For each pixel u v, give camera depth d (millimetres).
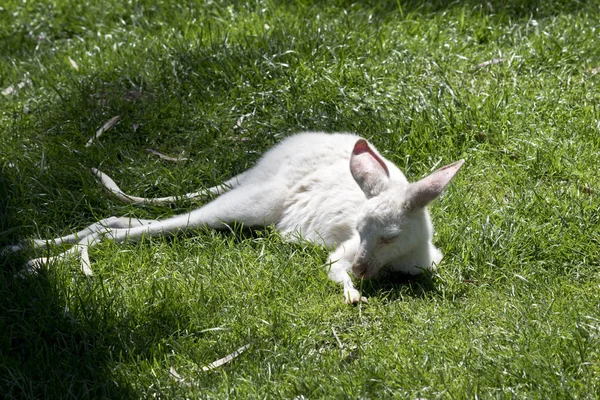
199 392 7227
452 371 7234
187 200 10188
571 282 8461
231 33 13172
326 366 7461
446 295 8461
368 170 8555
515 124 10789
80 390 7312
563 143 10375
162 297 8375
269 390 7195
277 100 11523
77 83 12320
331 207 9227
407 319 8086
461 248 9008
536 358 7195
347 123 11008
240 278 8703
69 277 8719
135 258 9156
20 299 8305
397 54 12195
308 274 8773
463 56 12258
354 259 8438
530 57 12141
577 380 7043
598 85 11508
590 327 7527
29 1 15219
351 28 12883
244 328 8023
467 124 10773
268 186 9641
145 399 7227
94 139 11102
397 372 7289
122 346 7832
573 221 9211
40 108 12102
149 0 14695
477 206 9625
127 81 12406
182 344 7855
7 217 9750
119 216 10039
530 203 9492
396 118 10898
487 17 13133
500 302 8203
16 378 7355
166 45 12953
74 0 15070
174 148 11180
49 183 10328
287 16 13477
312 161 9688
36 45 14203
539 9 13359
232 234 9539
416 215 8344
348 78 11688
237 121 11375
